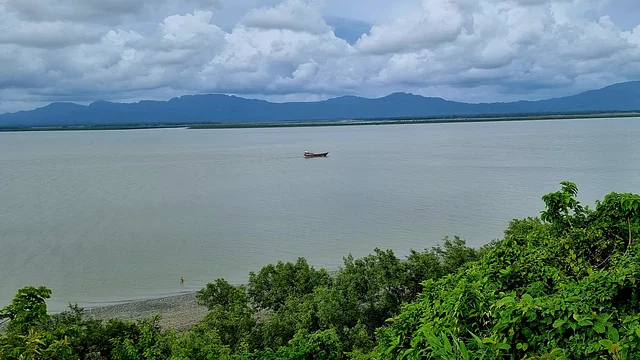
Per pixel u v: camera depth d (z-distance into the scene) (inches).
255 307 1331.2
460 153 6963.6
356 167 5698.8
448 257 1337.4
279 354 831.7
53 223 2827.3
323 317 1043.3
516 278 430.6
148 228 2701.8
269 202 3499.0
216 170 5664.4
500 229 2493.8
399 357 330.6
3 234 2551.7
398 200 3410.4
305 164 6210.6
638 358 255.6
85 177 5054.1
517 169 4810.5
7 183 4623.5
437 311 363.3
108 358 939.3
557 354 265.7
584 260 458.3
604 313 294.8
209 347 820.0
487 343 288.5
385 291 1232.8
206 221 2876.5
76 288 1774.1
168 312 1547.7
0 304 1611.7
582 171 4399.6
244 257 2139.5
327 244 2321.6
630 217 488.1
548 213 534.3
